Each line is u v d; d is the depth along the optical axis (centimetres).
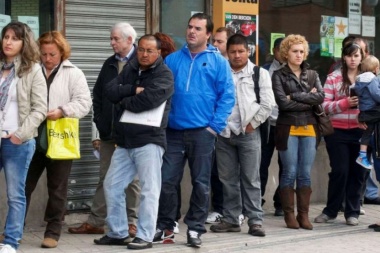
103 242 953
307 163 1077
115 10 1127
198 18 945
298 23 1306
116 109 938
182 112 940
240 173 1039
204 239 1006
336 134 1116
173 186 961
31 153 878
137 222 938
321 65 1344
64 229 1052
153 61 907
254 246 998
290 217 1091
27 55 870
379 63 1195
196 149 941
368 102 1074
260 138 1040
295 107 1052
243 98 1013
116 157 927
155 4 1162
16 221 878
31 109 873
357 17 1388
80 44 1099
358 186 1130
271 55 1270
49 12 1082
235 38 1023
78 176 1096
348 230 1100
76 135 930
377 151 1077
